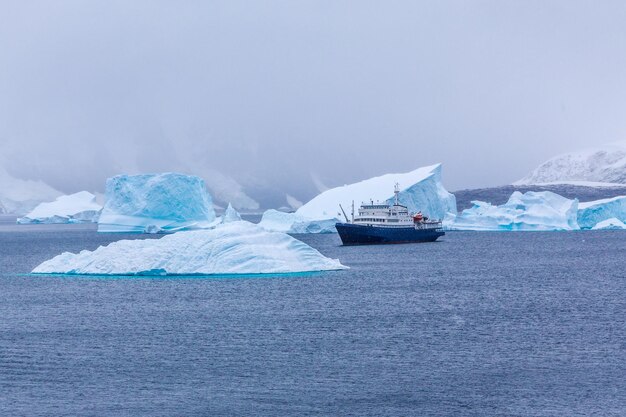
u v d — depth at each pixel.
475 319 108.25
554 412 64.69
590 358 82.81
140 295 133.00
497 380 74.25
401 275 167.38
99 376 76.81
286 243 159.38
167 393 70.88
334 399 68.69
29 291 141.25
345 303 123.81
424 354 85.38
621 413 64.25
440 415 64.38
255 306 120.56
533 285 151.00
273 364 81.25
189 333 98.81
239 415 64.62
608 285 151.50
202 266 149.25
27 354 86.69
